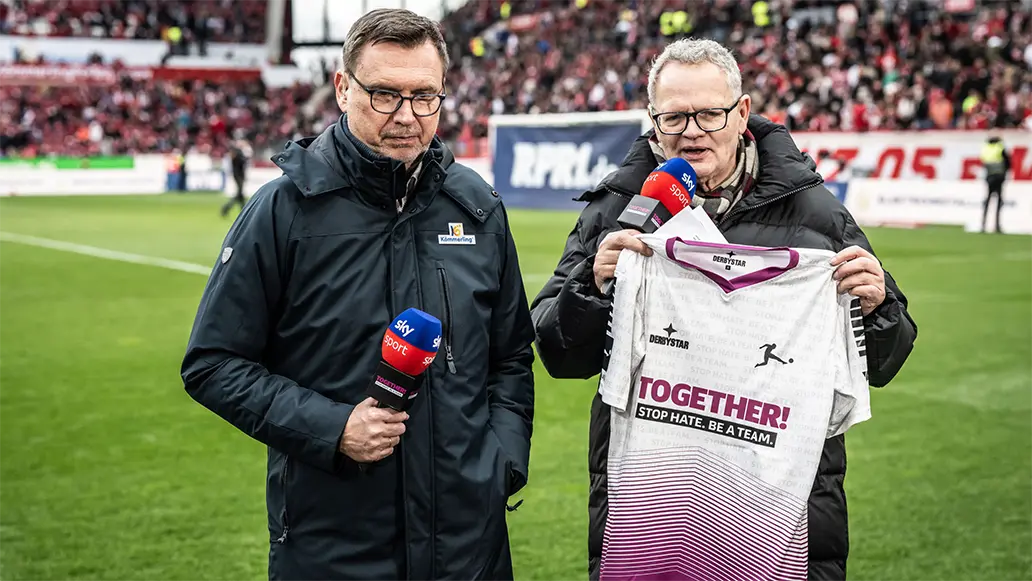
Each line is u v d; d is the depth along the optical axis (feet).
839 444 7.49
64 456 16.12
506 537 7.70
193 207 78.02
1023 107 61.72
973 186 52.90
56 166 101.04
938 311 28.81
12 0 123.85
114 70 122.31
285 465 7.23
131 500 14.19
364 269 7.13
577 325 7.67
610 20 104.88
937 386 20.49
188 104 125.59
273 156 7.35
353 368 7.09
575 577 11.76
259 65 137.49
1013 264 38.93
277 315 7.28
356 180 7.14
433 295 7.23
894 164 56.18
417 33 6.81
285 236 7.09
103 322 27.91
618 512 7.48
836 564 7.47
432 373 7.18
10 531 12.97
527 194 67.77
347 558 7.10
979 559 12.09
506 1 125.70
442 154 7.48
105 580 11.52
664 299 7.40
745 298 7.24
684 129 7.49
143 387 20.67
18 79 115.65
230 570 11.85
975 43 72.64
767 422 7.20
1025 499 14.15
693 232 7.29
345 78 7.16
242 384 6.97
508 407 7.84
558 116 64.28
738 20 91.50
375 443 6.72
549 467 15.71
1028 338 25.00
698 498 7.38
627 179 8.10
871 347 7.50
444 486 7.14
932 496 14.29
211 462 15.94
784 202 7.80
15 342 25.08
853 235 7.76
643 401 7.47
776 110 73.15
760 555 7.23
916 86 65.05
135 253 44.83
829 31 81.66
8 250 46.19
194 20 135.03
